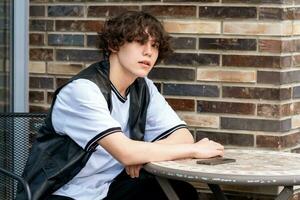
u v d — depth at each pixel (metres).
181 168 3.43
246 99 4.62
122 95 3.89
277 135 4.58
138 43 3.79
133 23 3.78
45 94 5.09
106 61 3.88
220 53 4.65
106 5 4.89
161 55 3.94
